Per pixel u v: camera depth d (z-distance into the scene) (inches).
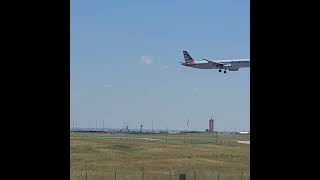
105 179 700.7
